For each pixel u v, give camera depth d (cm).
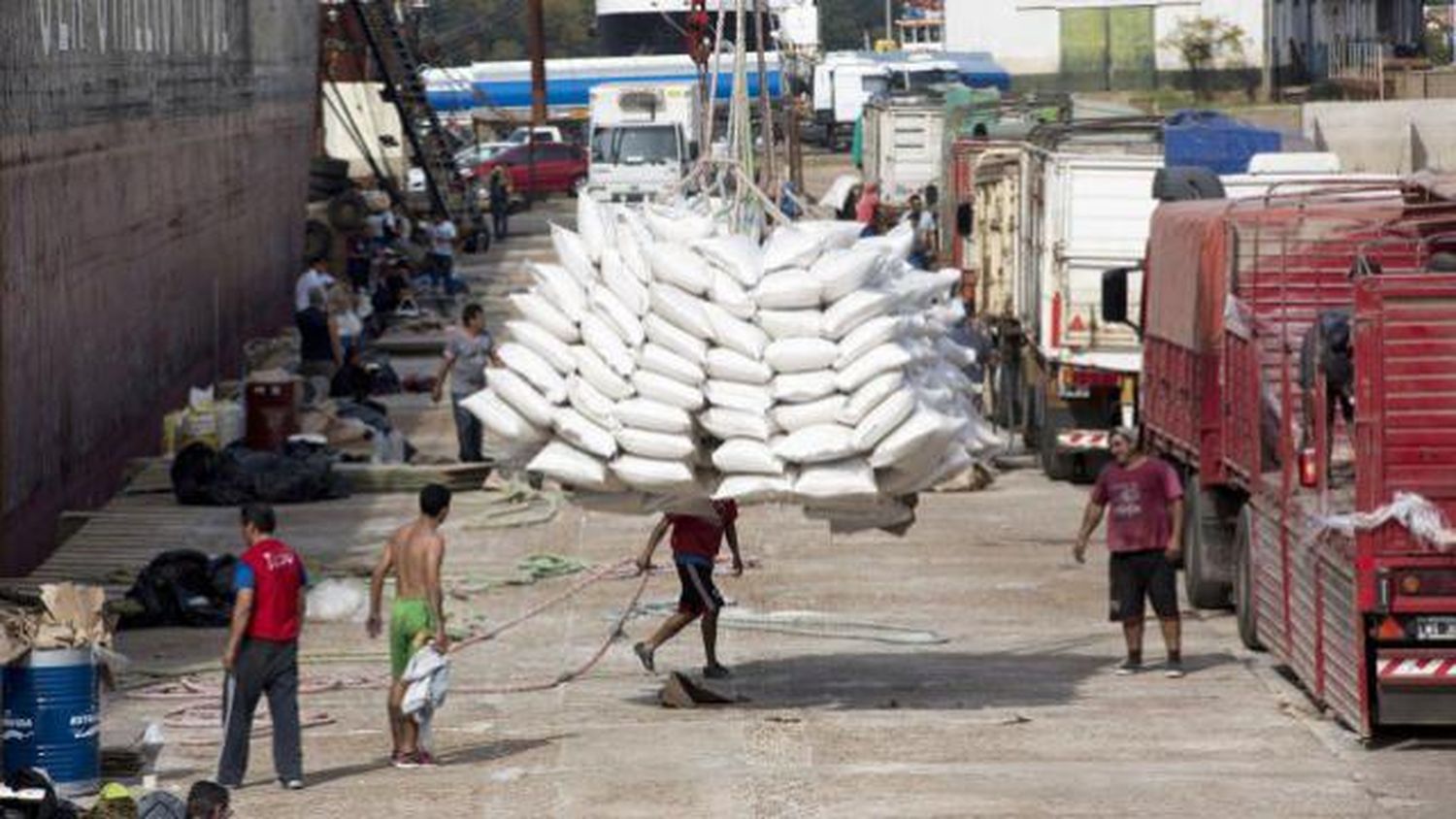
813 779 2484
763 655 3291
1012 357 5722
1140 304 4481
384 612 3594
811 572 3978
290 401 5084
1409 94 11412
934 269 7631
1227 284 3391
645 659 3038
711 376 2689
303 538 4278
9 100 3788
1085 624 3503
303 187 9250
